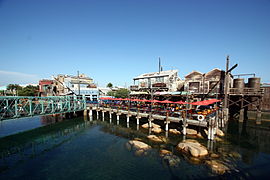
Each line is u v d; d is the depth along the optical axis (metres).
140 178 10.36
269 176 10.29
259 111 24.61
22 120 30.98
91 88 47.88
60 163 12.62
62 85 53.69
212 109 21.86
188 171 10.93
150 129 21.27
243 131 20.47
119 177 10.52
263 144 15.87
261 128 21.94
